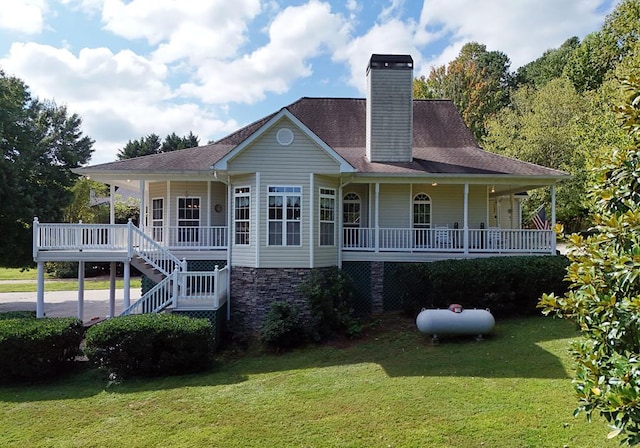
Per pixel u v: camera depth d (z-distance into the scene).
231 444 5.63
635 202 3.63
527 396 6.68
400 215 15.41
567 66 34.00
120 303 18.00
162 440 5.84
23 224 18.08
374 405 6.68
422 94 42.41
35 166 19.27
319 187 12.72
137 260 12.50
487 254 13.87
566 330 10.28
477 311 10.14
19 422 6.62
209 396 7.56
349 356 9.90
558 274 11.77
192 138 58.88
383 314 13.34
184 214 15.16
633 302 2.95
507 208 20.02
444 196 15.67
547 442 5.29
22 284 26.11
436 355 9.26
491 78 43.28
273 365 9.63
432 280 11.79
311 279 11.93
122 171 12.88
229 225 13.04
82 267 13.36
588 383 3.40
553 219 13.98
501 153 28.77
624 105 3.89
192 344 9.04
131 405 7.25
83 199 33.91
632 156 3.74
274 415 6.53
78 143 36.53
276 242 12.32
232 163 12.27
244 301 12.56
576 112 25.48
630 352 3.30
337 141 16.66
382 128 15.11
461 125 17.81
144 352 8.80
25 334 8.56
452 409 6.35
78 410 7.08
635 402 2.80
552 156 25.42
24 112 19.17
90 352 8.75
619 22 23.89
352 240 14.30
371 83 15.16
